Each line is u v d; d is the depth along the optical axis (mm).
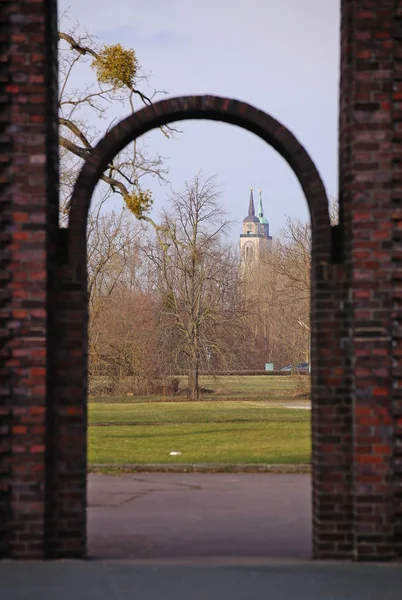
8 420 16125
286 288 90812
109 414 58719
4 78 16250
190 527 21062
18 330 16094
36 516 16062
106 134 16781
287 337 102125
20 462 16047
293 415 57062
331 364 16484
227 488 27594
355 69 16281
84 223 16719
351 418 16422
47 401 16203
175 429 46969
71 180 67062
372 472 16062
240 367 83812
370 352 16094
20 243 16156
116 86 51062
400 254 16188
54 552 16391
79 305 16594
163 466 31625
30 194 16203
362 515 16062
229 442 40156
